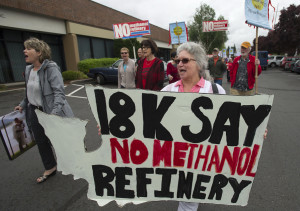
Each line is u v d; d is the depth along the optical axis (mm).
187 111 1349
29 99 2166
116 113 1385
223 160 1412
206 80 1529
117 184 1504
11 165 2855
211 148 1398
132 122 1391
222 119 1348
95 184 1516
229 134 1368
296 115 5164
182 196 1496
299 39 24719
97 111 1392
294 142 3535
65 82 10680
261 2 2766
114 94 1355
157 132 1395
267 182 2404
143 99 1349
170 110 1355
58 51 13094
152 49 2938
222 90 1502
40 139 2291
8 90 8367
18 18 9992
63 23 12570
